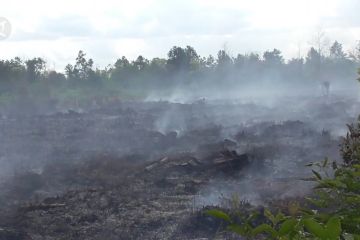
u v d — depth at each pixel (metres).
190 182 14.98
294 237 1.60
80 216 11.89
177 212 11.88
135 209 12.43
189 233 9.93
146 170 16.84
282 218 1.85
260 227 1.67
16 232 10.31
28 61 73.12
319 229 1.48
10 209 12.73
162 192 14.20
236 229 1.71
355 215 1.77
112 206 12.68
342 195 1.92
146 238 10.08
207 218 10.16
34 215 12.08
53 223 11.39
